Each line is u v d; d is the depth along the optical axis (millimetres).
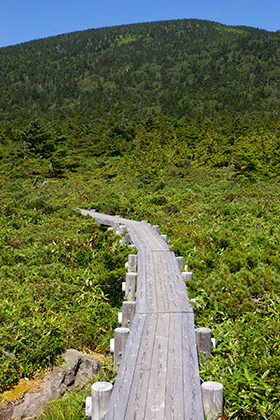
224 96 153250
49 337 5523
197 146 44469
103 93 194625
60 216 13375
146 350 4000
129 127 61250
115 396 3246
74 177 35094
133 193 21078
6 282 7117
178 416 2990
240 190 20031
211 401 3334
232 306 5793
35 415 4449
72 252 9406
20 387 4875
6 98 188500
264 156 38656
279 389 3969
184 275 6809
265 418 3750
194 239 11039
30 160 37125
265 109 121875
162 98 159750
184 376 3533
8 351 5188
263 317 5609
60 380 5035
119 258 8883
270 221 13398
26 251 9328
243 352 4695
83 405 4477
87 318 6555
